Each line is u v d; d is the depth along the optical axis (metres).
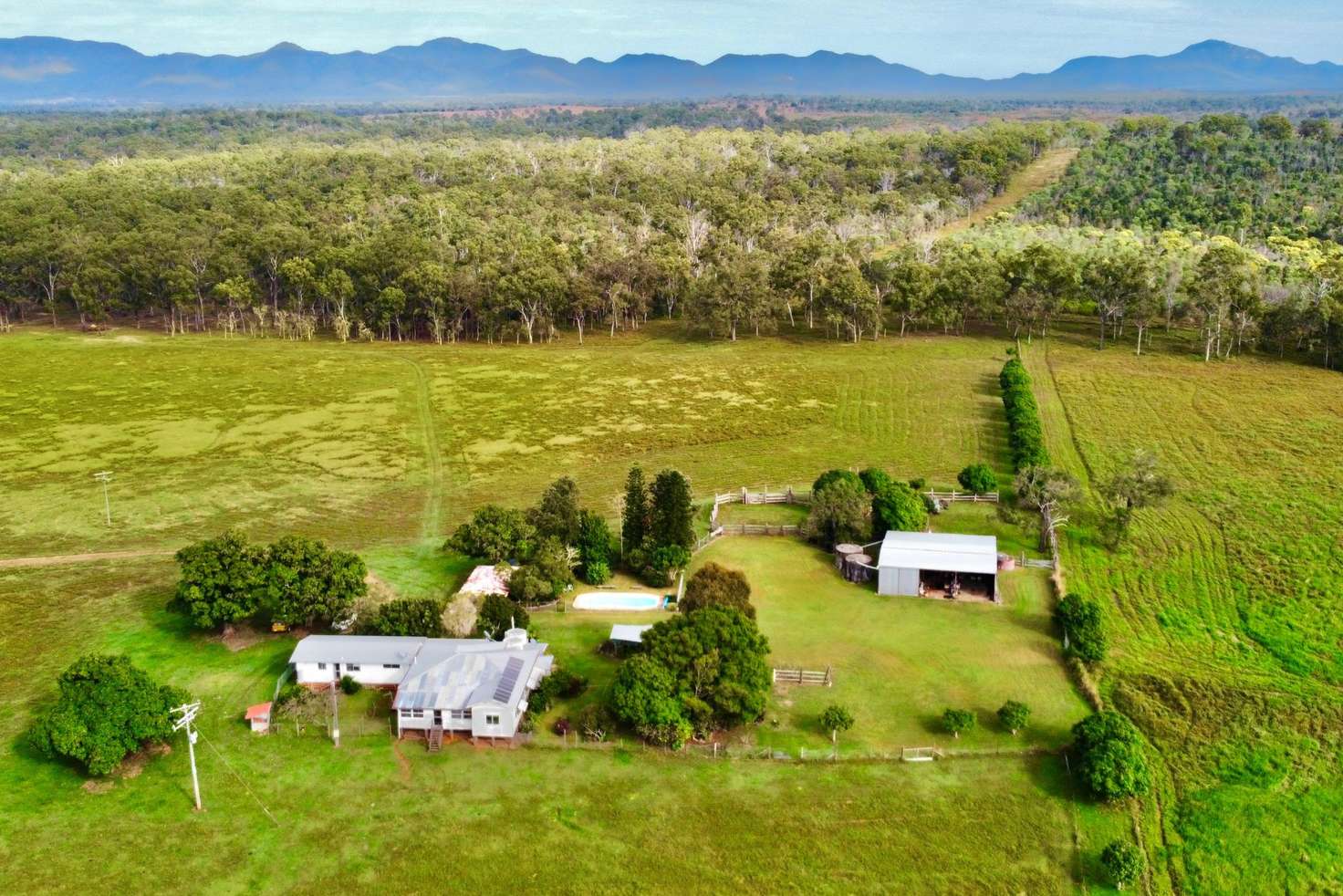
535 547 85.25
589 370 160.75
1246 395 137.38
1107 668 71.44
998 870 53.44
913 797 58.78
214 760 62.06
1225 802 58.12
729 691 63.16
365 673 69.25
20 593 84.00
